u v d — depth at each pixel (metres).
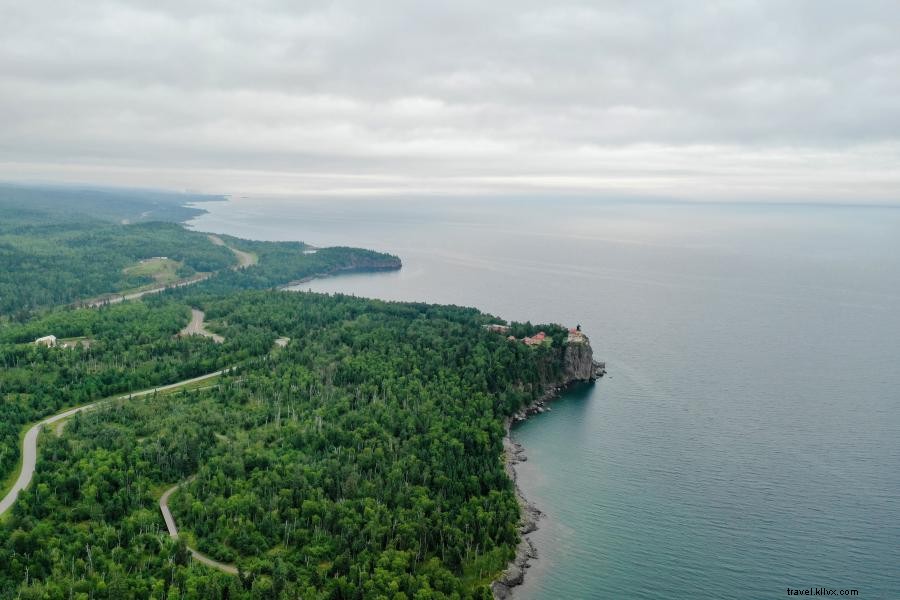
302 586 193.75
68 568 195.12
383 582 196.38
